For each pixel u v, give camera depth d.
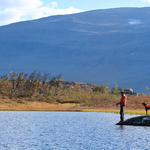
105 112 69.62
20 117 55.47
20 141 30.05
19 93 106.50
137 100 92.62
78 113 66.31
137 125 42.25
